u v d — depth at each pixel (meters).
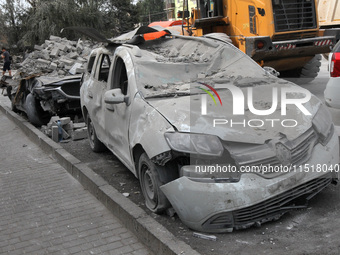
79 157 6.75
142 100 4.47
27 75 9.62
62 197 5.24
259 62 9.90
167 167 4.00
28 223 4.53
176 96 4.48
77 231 4.25
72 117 9.91
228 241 3.57
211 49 5.72
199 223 3.64
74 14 27.89
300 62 10.53
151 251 3.72
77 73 9.36
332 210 3.98
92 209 4.78
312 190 3.84
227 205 3.50
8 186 5.82
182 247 3.40
